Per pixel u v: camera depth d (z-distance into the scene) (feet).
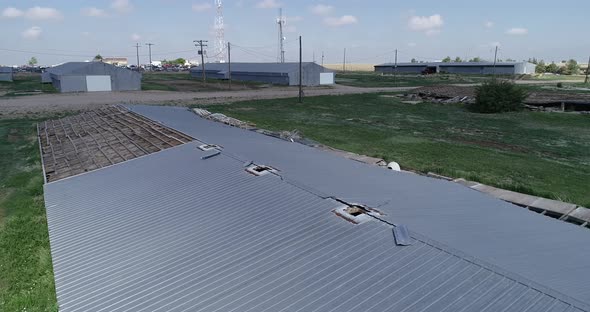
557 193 58.54
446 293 22.81
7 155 80.38
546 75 408.46
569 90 202.18
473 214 35.88
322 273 25.57
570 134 104.99
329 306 22.49
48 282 35.83
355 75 419.13
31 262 39.60
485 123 121.70
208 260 28.55
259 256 28.25
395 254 26.96
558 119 126.82
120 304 25.00
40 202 54.49
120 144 68.49
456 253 26.53
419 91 200.34
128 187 45.73
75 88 212.02
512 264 25.67
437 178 53.83
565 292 22.45
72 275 29.19
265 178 42.63
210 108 155.43
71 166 61.26
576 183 64.08
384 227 30.66
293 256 27.73
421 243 28.07
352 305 22.41
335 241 29.14
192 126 78.23
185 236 32.42
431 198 40.01
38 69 509.76
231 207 36.35
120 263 29.84
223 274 26.58
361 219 31.96
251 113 143.95
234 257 28.43
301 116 137.28
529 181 65.05
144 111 100.12
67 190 47.88
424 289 23.29
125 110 101.91
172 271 27.78
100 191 45.73
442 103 169.48
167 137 67.21
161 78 337.93
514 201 47.21
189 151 56.29
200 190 41.65
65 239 35.06
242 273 26.45
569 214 43.16
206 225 33.81
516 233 31.94
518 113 138.21
